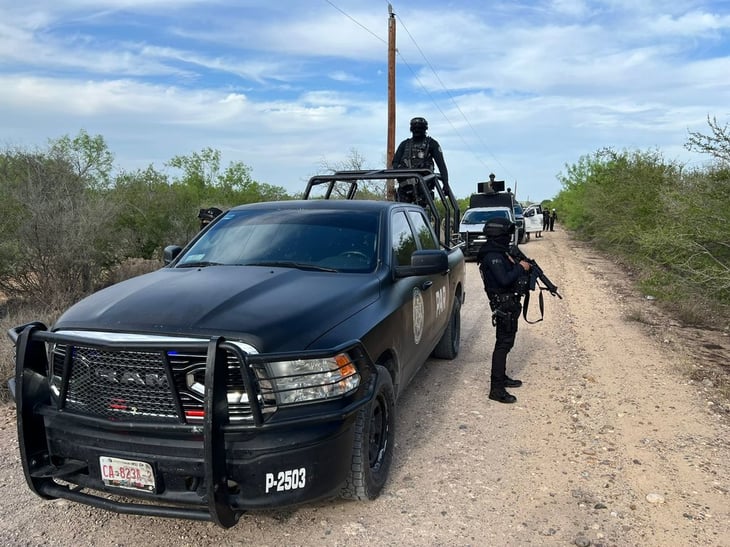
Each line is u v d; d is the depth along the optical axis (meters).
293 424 2.84
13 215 9.21
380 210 4.85
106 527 3.37
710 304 9.41
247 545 3.20
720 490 3.85
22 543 3.20
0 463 4.18
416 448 4.46
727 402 5.53
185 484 2.83
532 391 5.83
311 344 3.05
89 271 9.91
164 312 3.11
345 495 3.51
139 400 2.89
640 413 5.24
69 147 13.10
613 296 11.62
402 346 4.29
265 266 4.16
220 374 2.75
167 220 14.19
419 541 3.23
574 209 29.75
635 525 3.43
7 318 7.57
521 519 3.47
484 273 5.50
